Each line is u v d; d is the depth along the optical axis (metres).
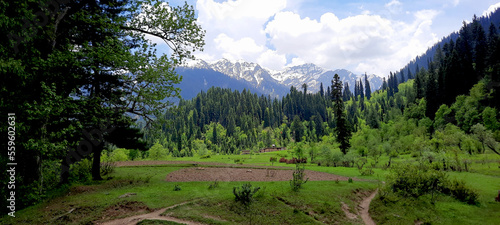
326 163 44.06
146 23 16.30
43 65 11.18
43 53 12.34
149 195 14.38
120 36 17.88
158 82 16.42
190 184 19.02
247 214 12.48
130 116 18.16
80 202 12.48
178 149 115.62
